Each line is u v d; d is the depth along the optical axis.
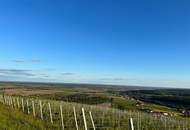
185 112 89.56
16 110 38.28
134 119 37.12
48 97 141.62
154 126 35.28
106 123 33.44
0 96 72.12
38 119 30.62
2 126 21.86
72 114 38.66
